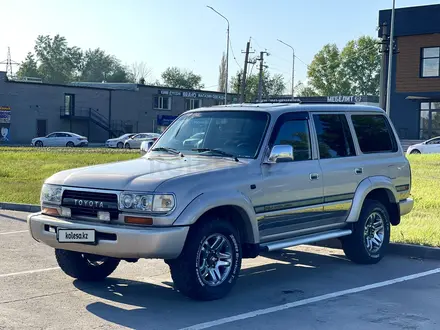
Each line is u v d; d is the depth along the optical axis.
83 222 6.57
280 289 7.41
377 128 9.14
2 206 14.34
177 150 7.82
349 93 91.50
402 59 42.84
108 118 65.31
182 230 6.28
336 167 8.15
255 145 7.36
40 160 28.77
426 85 42.06
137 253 6.23
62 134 53.94
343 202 8.26
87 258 7.47
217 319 6.18
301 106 8.03
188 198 6.38
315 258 9.27
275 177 7.29
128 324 5.98
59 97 61.66
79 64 143.25
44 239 6.87
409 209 9.51
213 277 6.74
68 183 6.77
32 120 59.88
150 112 68.88
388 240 9.06
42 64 141.12
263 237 7.29
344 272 8.36
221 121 7.85
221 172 6.82
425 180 18.19
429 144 35.47
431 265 8.81
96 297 6.93
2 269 8.23
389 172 9.05
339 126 8.49
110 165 7.24
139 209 6.28
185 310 6.46
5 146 50.53
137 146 51.50
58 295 6.99
